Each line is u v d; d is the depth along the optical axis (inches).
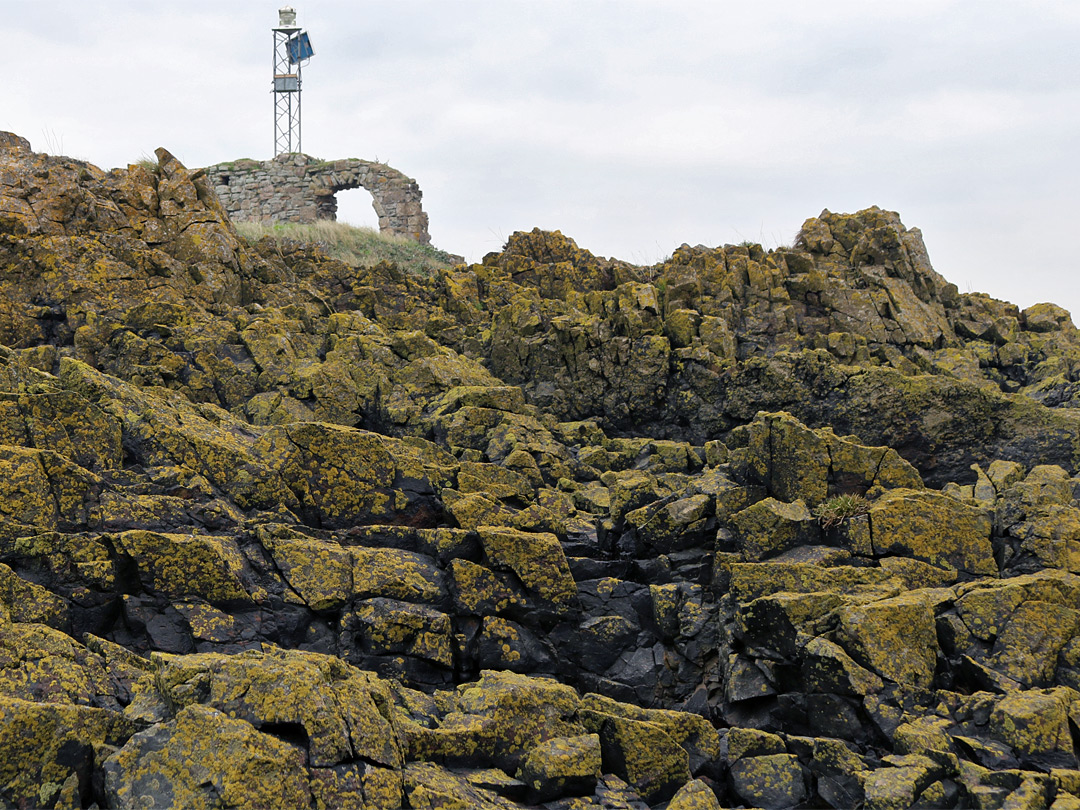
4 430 408.8
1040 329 941.2
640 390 731.4
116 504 391.5
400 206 1579.7
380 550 423.2
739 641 405.1
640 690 418.3
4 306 639.8
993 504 501.7
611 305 786.2
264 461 461.7
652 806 319.0
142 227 752.3
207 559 371.2
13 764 234.5
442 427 623.8
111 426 435.5
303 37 1926.7
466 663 403.5
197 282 746.8
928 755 317.4
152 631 353.7
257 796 229.6
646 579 465.4
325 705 254.7
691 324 748.6
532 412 684.1
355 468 470.6
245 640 366.3
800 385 689.6
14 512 364.2
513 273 1008.9
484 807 271.9
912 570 427.2
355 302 905.5
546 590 427.8
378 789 249.0
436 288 968.3
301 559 398.6
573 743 309.9
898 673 354.3
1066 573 399.9
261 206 1579.7
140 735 248.2
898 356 792.9
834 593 381.4
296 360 680.4
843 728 350.9
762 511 455.5
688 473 633.0
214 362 641.6
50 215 709.9
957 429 647.1
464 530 436.1
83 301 670.5
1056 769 301.0
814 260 941.8
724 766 344.5
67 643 305.9
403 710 319.6
